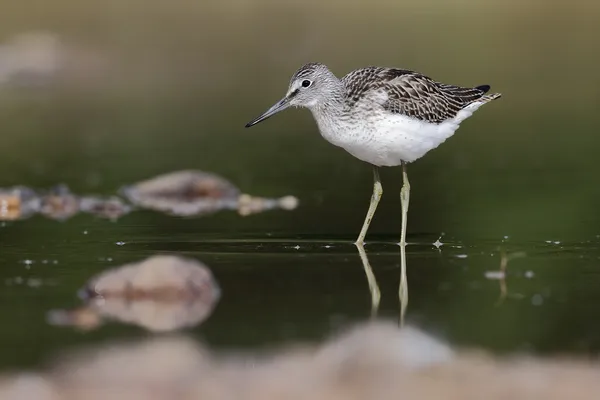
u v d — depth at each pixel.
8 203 16.97
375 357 9.27
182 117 24.20
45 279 12.34
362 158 14.59
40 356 9.49
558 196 16.94
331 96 14.30
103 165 19.86
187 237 14.74
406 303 11.31
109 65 27.98
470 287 11.97
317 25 31.19
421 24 32.28
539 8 34.88
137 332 10.30
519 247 13.91
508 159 19.94
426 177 18.69
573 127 22.62
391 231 15.20
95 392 8.35
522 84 26.78
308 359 9.30
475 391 8.38
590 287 11.88
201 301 11.45
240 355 9.45
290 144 22.03
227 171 19.52
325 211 16.53
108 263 13.12
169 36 29.47
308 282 12.24
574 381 8.61
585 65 28.88
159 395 8.28
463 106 14.82
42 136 22.39
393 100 14.05
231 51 28.61
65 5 30.59
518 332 10.20
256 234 14.96
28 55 28.02
